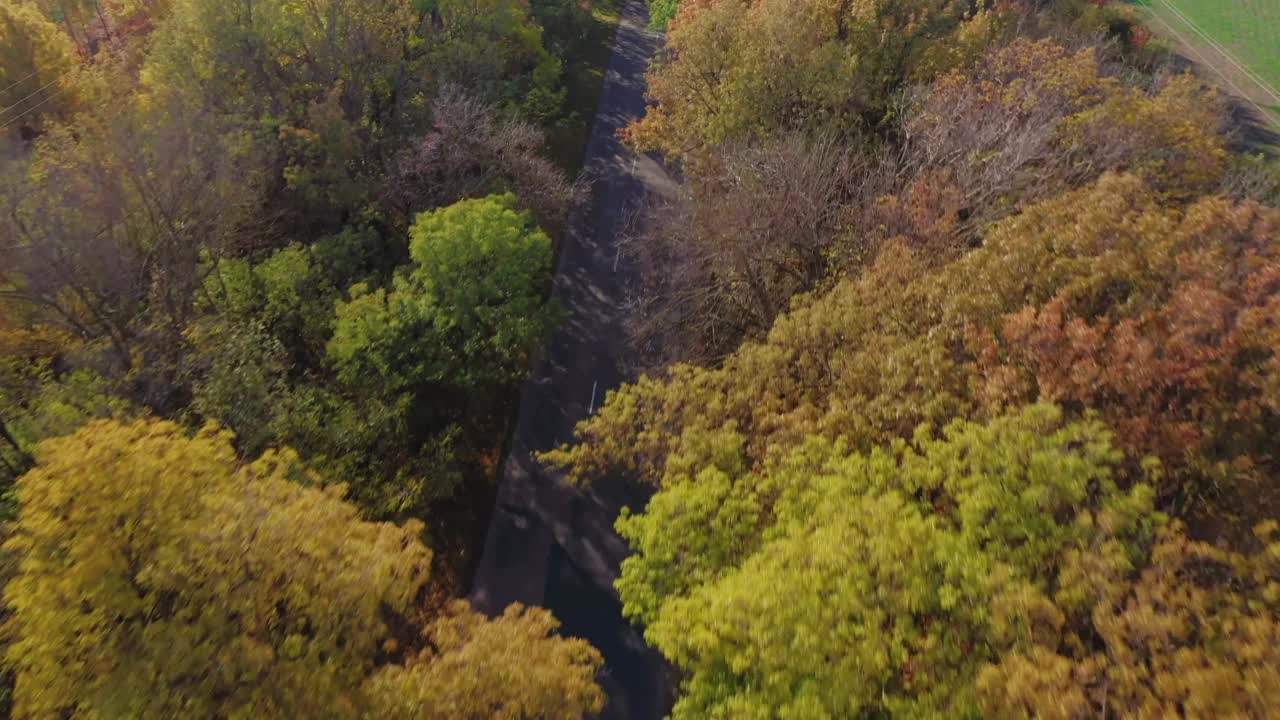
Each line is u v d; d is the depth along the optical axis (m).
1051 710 10.61
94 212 26.94
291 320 28.59
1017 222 19.94
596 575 26.12
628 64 61.50
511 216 27.83
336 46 36.78
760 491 17.20
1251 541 13.76
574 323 36.47
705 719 13.90
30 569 14.09
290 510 14.73
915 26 36.56
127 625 13.80
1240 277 17.19
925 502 15.37
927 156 28.73
